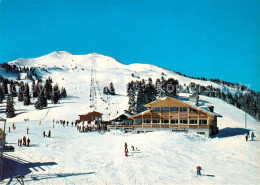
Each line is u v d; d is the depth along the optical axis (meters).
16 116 119.69
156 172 31.33
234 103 181.12
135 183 27.91
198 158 37.50
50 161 34.69
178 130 57.62
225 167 33.66
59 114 111.94
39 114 114.88
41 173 30.11
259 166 33.91
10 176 28.77
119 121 82.12
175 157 37.62
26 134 56.50
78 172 30.86
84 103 142.38
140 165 33.81
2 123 83.75
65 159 35.81
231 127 70.00
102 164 33.97
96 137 56.62
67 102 152.25
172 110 59.44
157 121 60.59
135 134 58.12
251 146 43.59
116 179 28.92
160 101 60.50
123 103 134.50
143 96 93.12
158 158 36.91
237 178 29.59
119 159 36.44
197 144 46.69
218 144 47.22
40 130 65.38
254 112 150.38
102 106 128.00
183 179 29.31
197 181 28.73
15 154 36.81
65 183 27.31
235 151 41.12
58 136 55.84
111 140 52.62
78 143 48.00
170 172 31.44
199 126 55.88
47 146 43.28
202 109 56.50
